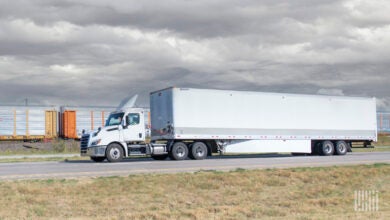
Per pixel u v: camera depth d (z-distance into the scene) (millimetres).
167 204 15008
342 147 34062
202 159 29219
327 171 20672
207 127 29391
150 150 28453
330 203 15312
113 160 27328
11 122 48562
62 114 51375
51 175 19312
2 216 12891
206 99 29453
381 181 19500
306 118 32531
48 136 50250
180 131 28688
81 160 29562
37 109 50062
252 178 18844
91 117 52125
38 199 14820
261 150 31094
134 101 28594
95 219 12641
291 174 19703
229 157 31781
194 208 14406
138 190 16547
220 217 13156
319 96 33094
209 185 17500
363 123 34719
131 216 13023
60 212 13719
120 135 27719
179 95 28766
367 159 28328
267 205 15148
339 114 33781
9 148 43219
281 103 31750
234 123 30156
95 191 16188
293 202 15367
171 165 24047
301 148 32250
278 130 31547
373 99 35250
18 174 19703
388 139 56656
